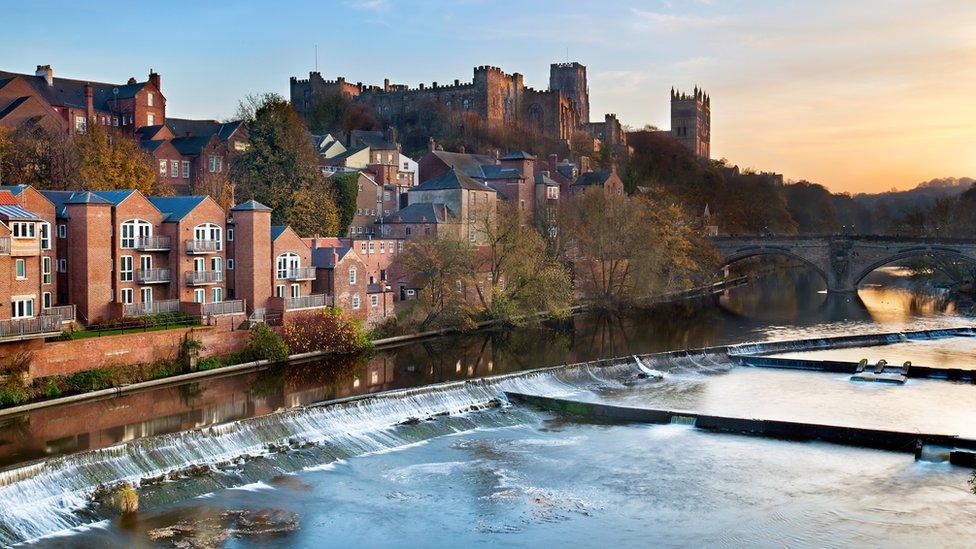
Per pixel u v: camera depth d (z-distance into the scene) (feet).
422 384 283.59
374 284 386.52
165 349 283.79
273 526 170.50
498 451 221.87
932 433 226.58
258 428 212.43
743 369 331.98
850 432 230.07
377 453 217.77
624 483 199.00
